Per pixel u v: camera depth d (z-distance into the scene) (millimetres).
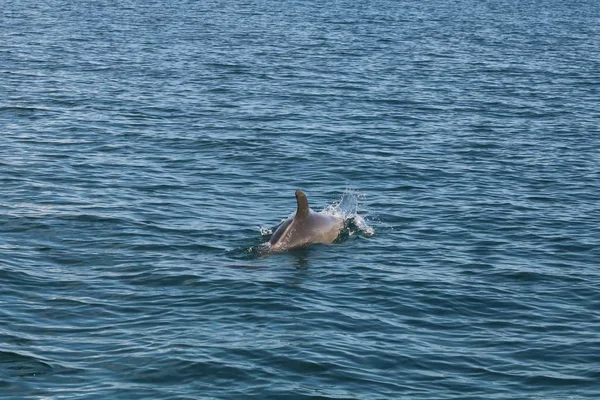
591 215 36000
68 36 93000
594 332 24672
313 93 63562
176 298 25969
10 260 28516
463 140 49875
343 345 23172
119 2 142375
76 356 22219
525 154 46906
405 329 24453
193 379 21125
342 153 45656
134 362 21891
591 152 47969
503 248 31578
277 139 48250
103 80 65688
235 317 24703
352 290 26984
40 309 24984
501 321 25281
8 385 20703
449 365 22406
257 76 70375
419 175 41812
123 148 44969
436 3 168875
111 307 25281
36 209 34000
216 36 99438
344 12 140125
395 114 57000
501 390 21219
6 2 132750
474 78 74438
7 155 42375
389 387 21141
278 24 116500
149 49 84688
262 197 37438
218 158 43750
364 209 36062
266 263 29094
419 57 86875
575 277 28859
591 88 71062
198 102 58406
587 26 132250
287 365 21906
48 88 61219
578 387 21469
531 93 67562
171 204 35594
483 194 38750
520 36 112750
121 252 29766
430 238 32438
